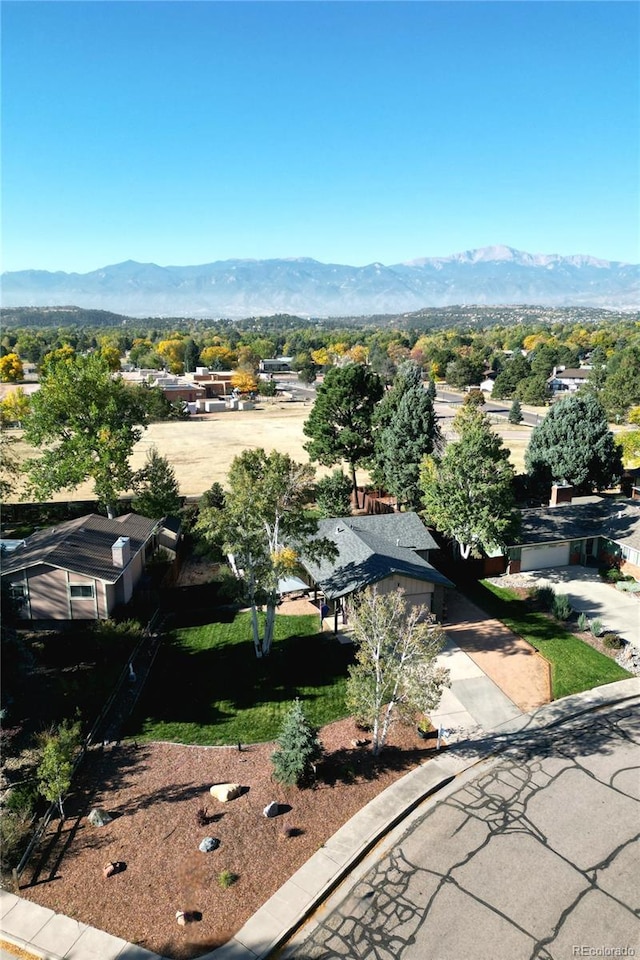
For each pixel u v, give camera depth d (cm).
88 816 1869
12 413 8825
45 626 3033
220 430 9569
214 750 2197
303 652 2881
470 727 2372
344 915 1580
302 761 1970
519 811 1936
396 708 2133
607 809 1941
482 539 3562
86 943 1480
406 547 3616
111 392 4350
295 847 1773
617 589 3662
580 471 4891
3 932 1506
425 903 1609
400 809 1923
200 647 2936
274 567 2625
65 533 3341
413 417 4578
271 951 1467
